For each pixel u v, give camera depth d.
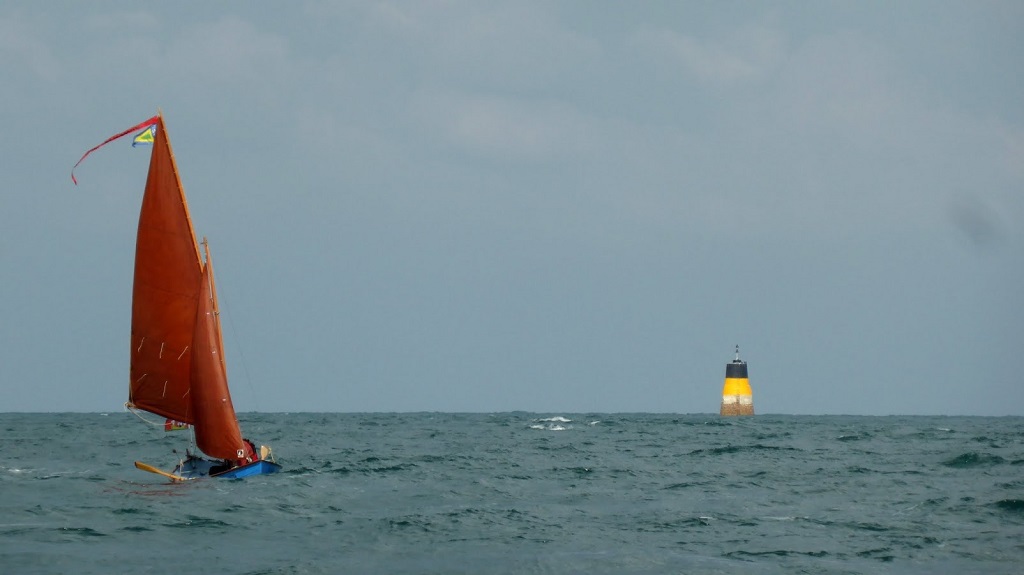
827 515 52.81
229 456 64.25
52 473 75.56
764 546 44.34
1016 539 45.72
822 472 76.31
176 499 56.81
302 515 52.34
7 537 45.06
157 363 63.19
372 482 67.75
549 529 48.56
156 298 62.62
